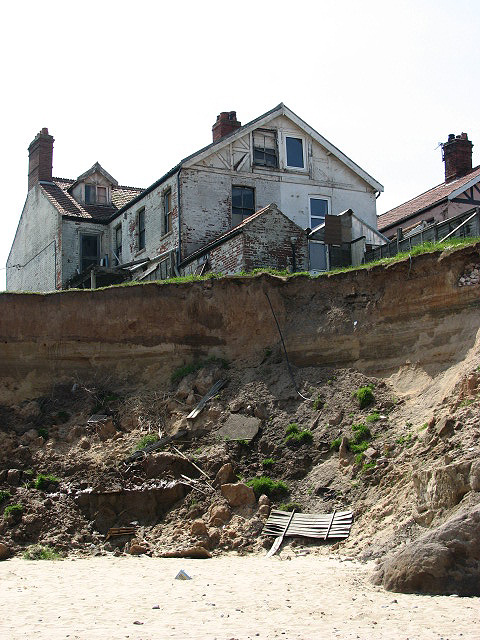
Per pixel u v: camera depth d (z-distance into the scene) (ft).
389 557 47.65
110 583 47.03
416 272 71.92
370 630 35.09
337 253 95.86
